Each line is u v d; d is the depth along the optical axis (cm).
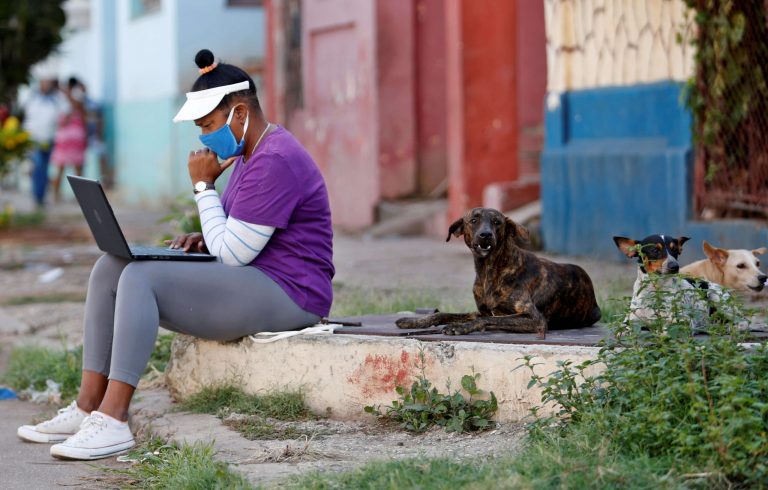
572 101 1591
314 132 2300
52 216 2623
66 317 1255
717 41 1285
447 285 1285
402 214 2052
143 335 694
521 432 648
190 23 2853
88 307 746
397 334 720
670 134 1389
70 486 636
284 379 746
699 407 549
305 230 750
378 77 2061
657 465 543
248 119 734
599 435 577
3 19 2283
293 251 745
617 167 1473
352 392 720
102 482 642
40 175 2831
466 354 684
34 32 2327
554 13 1600
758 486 523
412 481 544
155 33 3011
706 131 1320
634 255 718
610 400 605
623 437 571
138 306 693
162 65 2969
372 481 555
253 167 727
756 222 1258
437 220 1975
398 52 2067
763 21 1255
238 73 731
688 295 672
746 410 533
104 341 745
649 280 638
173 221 1173
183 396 803
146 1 3159
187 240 778
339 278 1419
